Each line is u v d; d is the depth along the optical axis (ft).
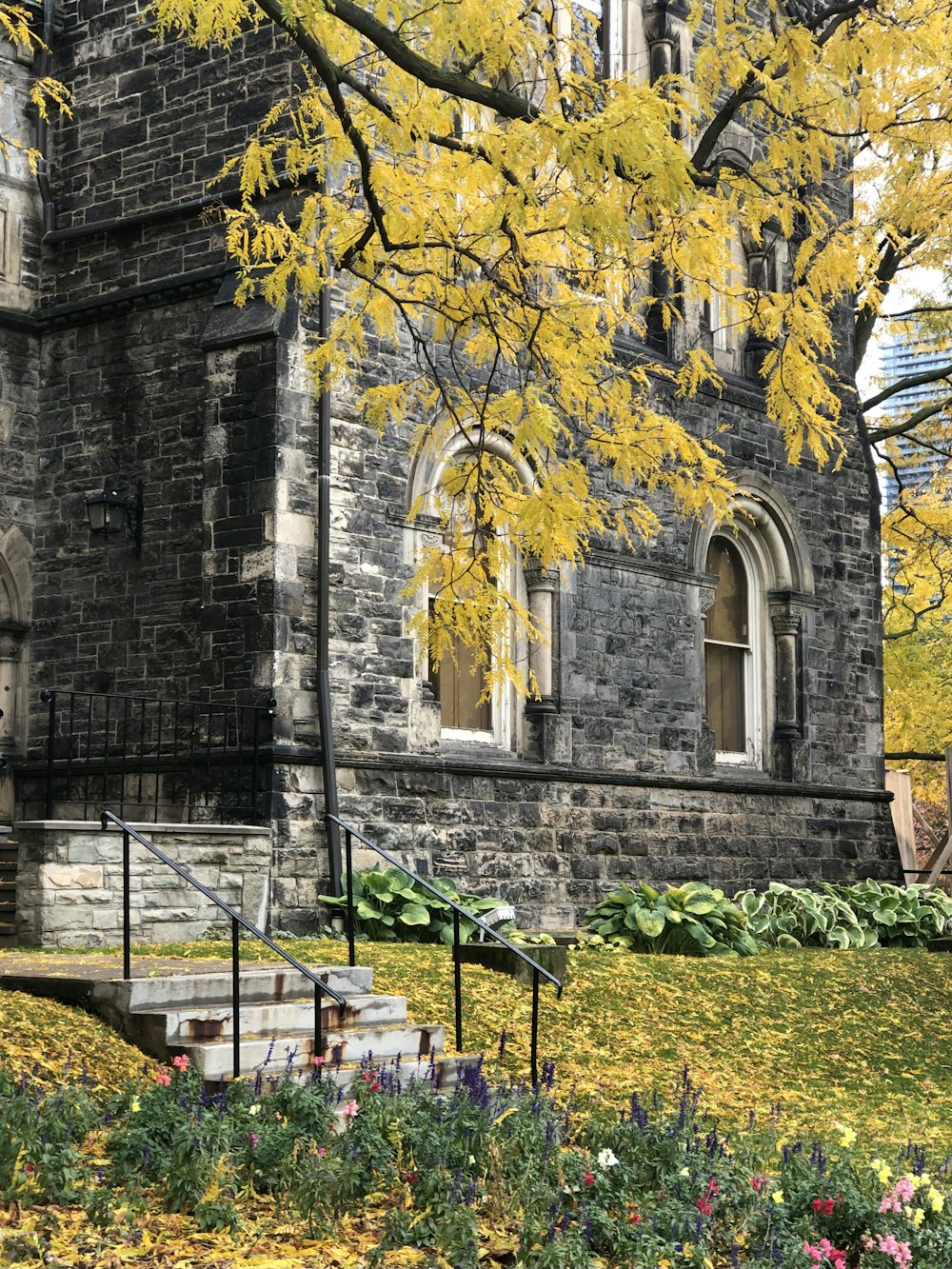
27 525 61.36
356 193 39.63
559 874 62.34
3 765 59.72
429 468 58.44
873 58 35.86
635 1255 23.29
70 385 61.41
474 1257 22.63
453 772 58.44
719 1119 36.91
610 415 39.22
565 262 40.96
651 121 30.19
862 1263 24.63
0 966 36.45
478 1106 28.60
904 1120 38.88
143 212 60.18
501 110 33.63
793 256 76.64
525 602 63.36
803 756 75.97
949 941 63.41
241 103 58.08
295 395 54.80
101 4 62.18
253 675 53.72
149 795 56.03
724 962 54.44
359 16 32.73
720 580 74.64
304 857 53.16
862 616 80.48
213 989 33.81
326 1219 23.99
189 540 57.11
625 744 66.18
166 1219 23.80
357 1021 35.24
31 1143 24.20
